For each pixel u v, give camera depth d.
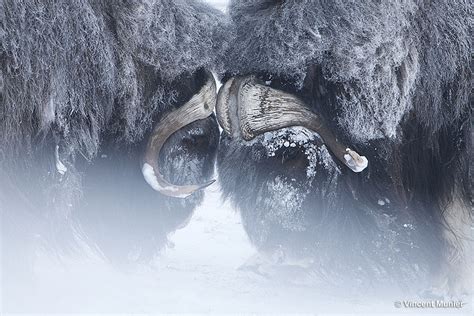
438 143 8.10
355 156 7.72
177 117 7.91
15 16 7.14
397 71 7.71
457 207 8.20
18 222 7.43
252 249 9.40
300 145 7.80
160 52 7.73
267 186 7.81
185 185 7.92
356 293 7.98
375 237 7.95
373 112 7.73
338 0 7.59
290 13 7.73
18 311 6.79
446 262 8.20
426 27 7.83
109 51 7.58
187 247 9.51
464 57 7.91
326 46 7.63
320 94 7.82
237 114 7.94
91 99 7.63
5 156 7.30
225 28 8.00
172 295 7.41
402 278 8.01
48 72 7.32
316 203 7.80
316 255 7.92
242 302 7.39
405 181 8.06
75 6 7.39
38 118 7.38
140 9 7.59
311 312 7.20
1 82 7.16
